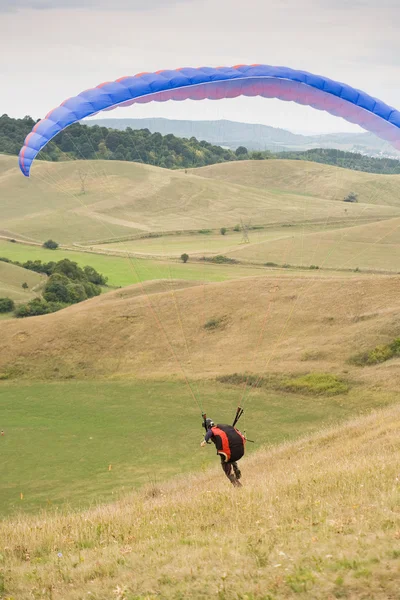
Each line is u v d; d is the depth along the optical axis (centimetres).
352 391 10044
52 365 13212
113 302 15188
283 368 11231
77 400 11306
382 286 13238
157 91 3456
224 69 3594
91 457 8419
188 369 12162
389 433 5012
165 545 2159
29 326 14600
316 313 12925
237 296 14225
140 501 3847
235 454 3023
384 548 1728
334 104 3516
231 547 1984
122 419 10081
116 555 2128
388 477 2709
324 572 1652
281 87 3522
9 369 13238
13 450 8856
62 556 2262
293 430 8919
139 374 12362
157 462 8075
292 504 2505
